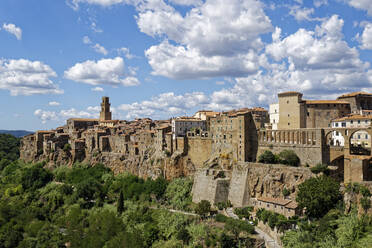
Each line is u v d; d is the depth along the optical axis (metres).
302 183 118.88
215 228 122.25
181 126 194.00
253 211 134.12
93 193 188.38
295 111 164.25
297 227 107.38
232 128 165.00
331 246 92.19
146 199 170.25
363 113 155.62
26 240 151.88
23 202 193.75
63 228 165.62
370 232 92.38
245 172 146.12
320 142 129.88
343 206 107.19
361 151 126.31
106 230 144.75
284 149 145.00
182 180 175.25
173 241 122.56
